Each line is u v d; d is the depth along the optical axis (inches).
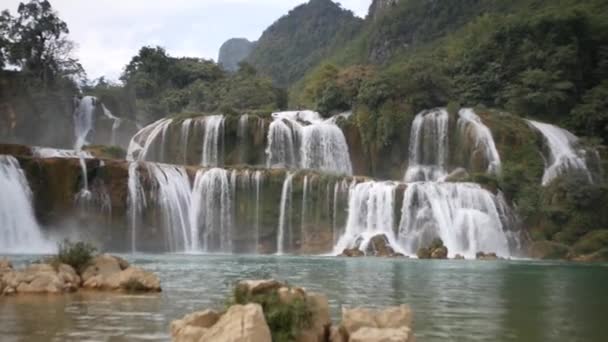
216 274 1088.2
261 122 2714.1
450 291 847.7
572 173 2390.5
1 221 1841.8
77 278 835.4
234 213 2210.9
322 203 2231.8
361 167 2795.3
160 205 2092.8
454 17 5132.9
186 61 4643.2
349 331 418.0
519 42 3208.7
